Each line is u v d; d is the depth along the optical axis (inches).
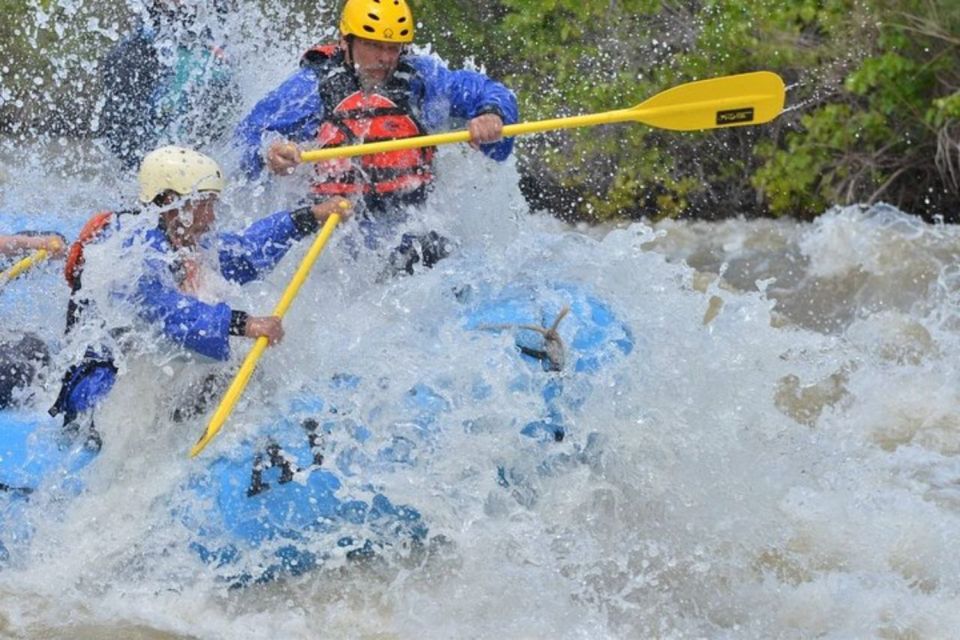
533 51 1097.4
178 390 597.3
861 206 1036.5
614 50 1088.8
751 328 642.8
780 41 1041.5
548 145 1087.0
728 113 687.1
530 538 584.4
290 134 673.6
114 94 820.6
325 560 582.2
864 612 547.2
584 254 678.5
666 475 606.9
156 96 814.5
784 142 1078.4
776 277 962.1
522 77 1107.9
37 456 592.1
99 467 589.6
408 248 668.1
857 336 832.9
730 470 611.2
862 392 733.3
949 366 763.4
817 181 1069.8
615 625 548.1
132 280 573.9
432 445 588.4
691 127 687.7
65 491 588.1
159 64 813.9
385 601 570.3
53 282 667.4
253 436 585.0
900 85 1011.3
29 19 1106.1
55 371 607.5
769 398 637.9
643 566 577.0
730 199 1088.8
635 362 618.5
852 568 574.9
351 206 629.3
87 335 589.6
